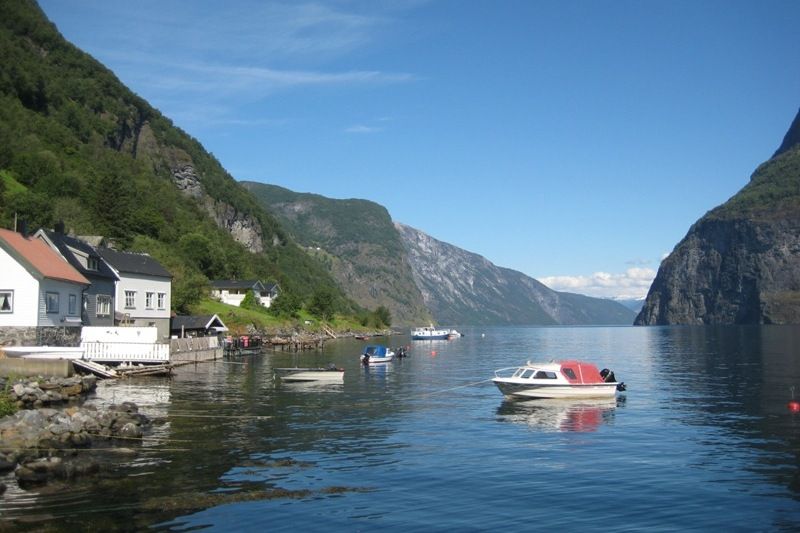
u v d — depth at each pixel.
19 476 20.73
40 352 46.56
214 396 42.03
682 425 34.06
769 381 56.91
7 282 49.78
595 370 45.88
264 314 135.50
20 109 169.50
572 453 27.00
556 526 17.86
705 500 20.39
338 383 54.41
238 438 28.48
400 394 46.56
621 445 28.77
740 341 141.12
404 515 18.50
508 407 40.28
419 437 30.08
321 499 19.78
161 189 193.62
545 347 133.50
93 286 63.00
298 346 109.56
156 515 17.88
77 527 16.72
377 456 25.81
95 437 26.89
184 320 86.88
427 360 89.06
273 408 37.94
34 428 25.50
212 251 154.88
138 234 133.88
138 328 54.81
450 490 21.11
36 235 59.59
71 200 115.88
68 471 21.48
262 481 21.59
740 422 35.09
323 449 26.86
